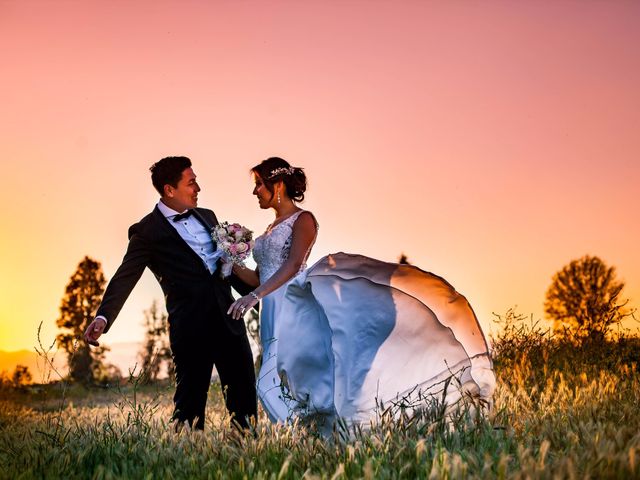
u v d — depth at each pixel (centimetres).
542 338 803
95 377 2136
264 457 418
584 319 822
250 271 661
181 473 407
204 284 607
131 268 610
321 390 574
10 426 650
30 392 1423
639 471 319
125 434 490
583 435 401
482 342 539
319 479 348
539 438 414
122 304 600
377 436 420
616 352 770
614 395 557
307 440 446
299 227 641
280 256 639
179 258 608
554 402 541
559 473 319
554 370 725
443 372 539
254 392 614
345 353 561
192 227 617
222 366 609
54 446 473
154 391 898
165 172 623
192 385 603
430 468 352
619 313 810
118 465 434
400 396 542
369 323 561
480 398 515
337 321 564
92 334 585
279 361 582
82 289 3553
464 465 328
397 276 559
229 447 441
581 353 778
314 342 581
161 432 507
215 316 606
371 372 557
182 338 603
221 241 609
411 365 558
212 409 786
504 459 325
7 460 455
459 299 546
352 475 359
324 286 571
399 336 560
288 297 587
